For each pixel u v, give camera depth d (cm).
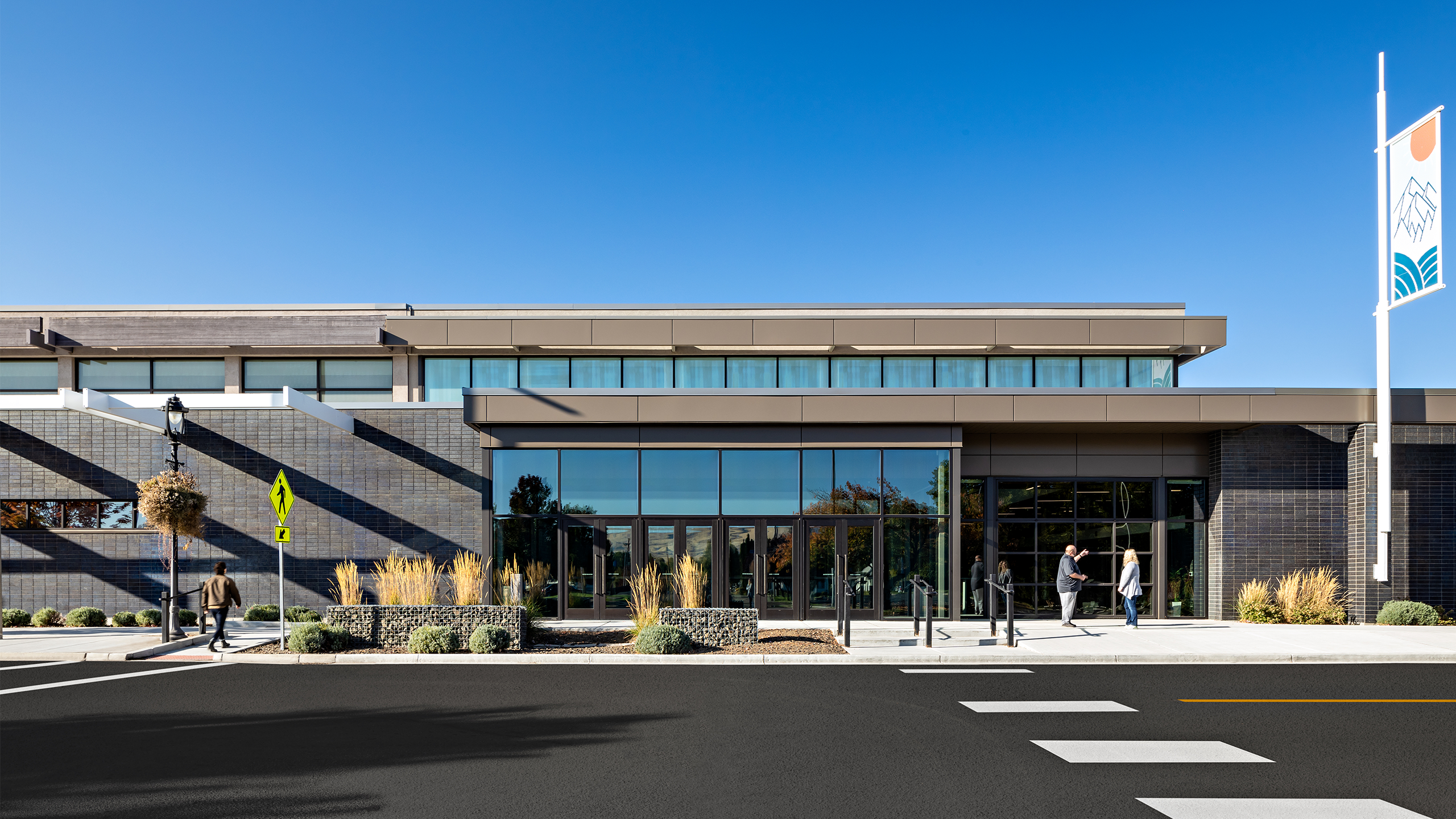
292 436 2048
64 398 1792
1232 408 1886
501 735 862
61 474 2045
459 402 2136
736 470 1938
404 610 1512
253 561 2023
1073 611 1869
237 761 762
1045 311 2427
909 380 2380
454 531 2019
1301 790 691
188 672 1273
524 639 1519
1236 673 1270
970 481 2073
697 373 2389
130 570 2022
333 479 2038
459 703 1028
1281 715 969
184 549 2022
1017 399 1895
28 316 2369
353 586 1630
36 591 2020
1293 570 1970
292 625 1819
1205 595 2039
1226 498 1986
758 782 702
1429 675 1253
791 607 1908
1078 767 751
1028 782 705
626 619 1906
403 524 2023
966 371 2369
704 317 2319
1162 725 916
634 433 1934
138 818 612
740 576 1920
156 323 2322
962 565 2052
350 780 705
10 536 2030
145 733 872
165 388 2367
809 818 615
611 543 1931
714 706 1010
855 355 2380
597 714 967
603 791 678
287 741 835
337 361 2383
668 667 1328
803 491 1931
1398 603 1845
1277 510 1981
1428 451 1919
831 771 735
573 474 1948
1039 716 959
